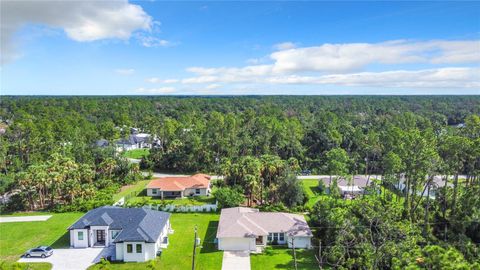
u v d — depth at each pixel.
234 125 100.50
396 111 168.38
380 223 38.41
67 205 58.75
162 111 191.75
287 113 163.50
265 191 60.91
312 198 65.75
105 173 75.19
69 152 85.38
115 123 147.62
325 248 40.91
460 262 25.92
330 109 186.12
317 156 96.19
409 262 28.84
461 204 47.59
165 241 44.94
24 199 58.62
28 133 96.75
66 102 191.75
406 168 51.50
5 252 42.31
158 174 88.06
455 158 50.31
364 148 86.62
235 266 39.00
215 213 57.84
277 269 38.28
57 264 38.97
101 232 44.72
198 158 91.44
